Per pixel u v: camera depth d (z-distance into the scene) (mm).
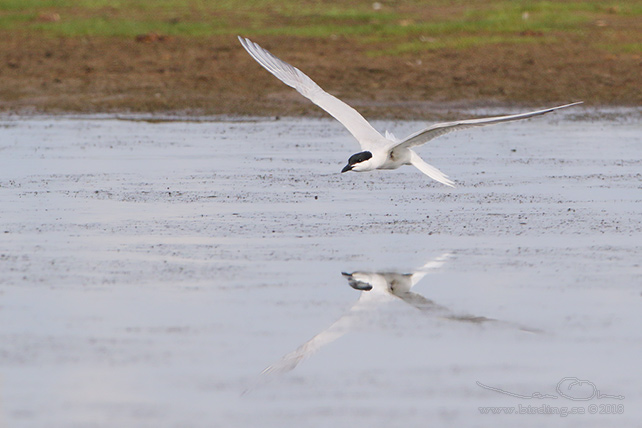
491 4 37250
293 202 15953
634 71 28297
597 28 33094
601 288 11602
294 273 12172
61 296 11305
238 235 13898
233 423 8297
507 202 15867
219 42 31609
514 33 32438
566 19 34250
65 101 25422
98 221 14609
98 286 11672
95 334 10148
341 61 29266
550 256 12852
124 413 8469
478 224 14492
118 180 17375
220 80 27562
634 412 8742
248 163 18969
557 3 36969
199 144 20859
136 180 17375
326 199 16203
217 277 12023
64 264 12484
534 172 18156
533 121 23828
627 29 32969
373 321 10609
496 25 33406
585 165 18719
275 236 13844
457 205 15742
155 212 15203
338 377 9273
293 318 10664
